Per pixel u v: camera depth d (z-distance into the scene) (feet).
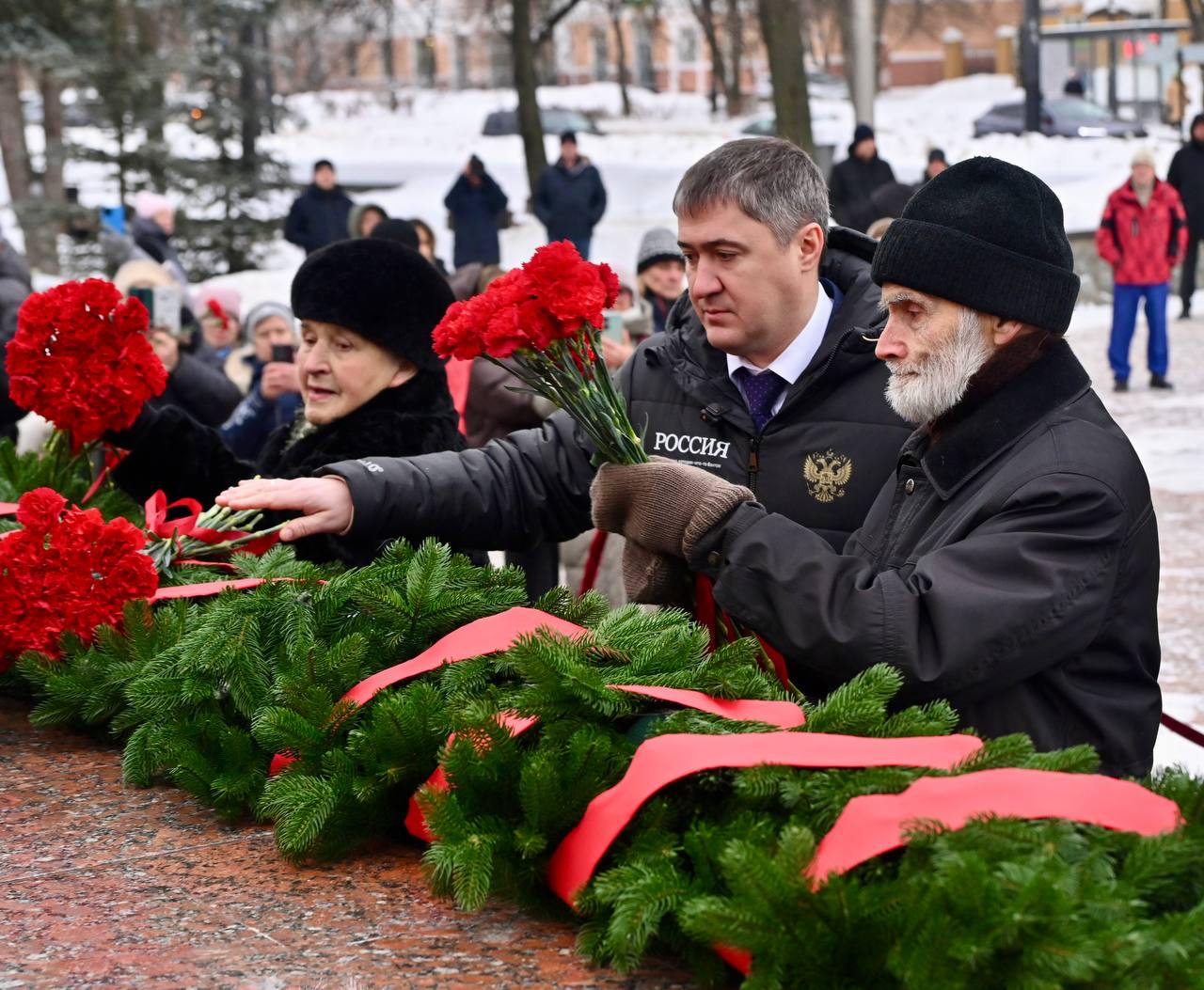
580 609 7.58
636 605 7.39
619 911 5.16
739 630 7.39
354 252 10.08
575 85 176.24
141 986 5.31
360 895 6.07
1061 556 6.65
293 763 6.72
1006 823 4.93
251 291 58.85
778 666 7.11
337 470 8.81
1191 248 55.47
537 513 9.21
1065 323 7.07
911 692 6.59
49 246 67.82
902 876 4.96
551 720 6.16
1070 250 7.22
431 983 5.29
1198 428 34.32
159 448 9.87
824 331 9.20
